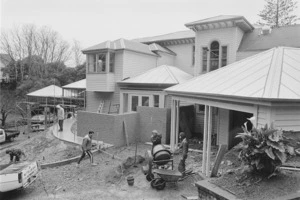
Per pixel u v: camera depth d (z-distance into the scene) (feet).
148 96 56.75
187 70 73.61
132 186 29.04
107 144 45.78
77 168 36.68
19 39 165.99
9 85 152.05
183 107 51.90
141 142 49.34
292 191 16.42
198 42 57.06
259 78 26.76
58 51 184.14
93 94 71.67
